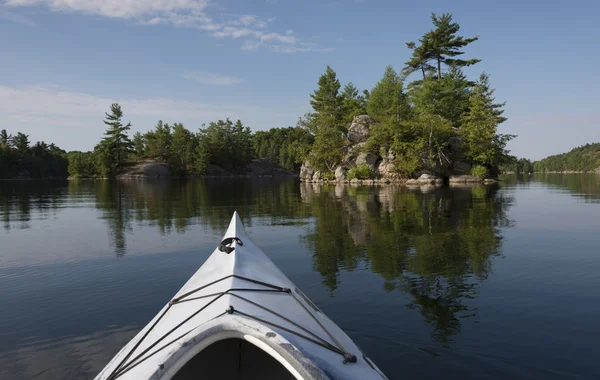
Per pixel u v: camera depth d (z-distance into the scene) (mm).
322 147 61656
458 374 4277
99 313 6199
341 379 2988
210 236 12586
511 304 6312
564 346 4883
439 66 62875
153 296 6988
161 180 78250
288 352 2549
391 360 4586
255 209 20562
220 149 116312
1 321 5891
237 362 3941
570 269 8305
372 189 37969
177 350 2629
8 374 4383
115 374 3143
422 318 5777
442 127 51219
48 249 10773
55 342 5188
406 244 11031
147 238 12305
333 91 77062
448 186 42469
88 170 93750
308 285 7434
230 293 3953
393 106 58312
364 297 6707
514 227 13664
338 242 11438
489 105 53938
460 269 8414
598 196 26938
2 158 101062
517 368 4395
